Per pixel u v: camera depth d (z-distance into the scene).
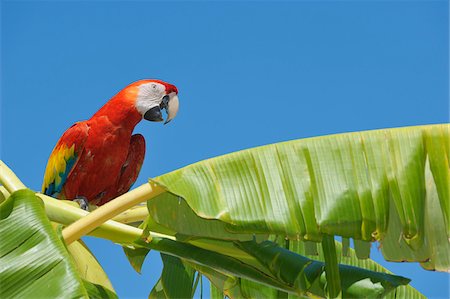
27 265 5.11
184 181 5.57
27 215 5.49
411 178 5.49
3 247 5.28
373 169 5.55
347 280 6.33
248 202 5.49
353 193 5.46
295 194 5.50
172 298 7.70
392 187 5.48
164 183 5.54
